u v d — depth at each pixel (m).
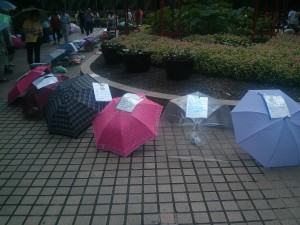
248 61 6.30
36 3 15.83
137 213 3.18
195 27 11.18
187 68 6.29
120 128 4.10
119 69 7.64
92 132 5.00
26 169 4.01
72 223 3.06
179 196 3.44
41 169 4.00
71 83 4.98
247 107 4.10
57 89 4.97
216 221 3.07
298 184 3.65
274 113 3.85
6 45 9.42
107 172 3.90
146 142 4.64
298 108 3.99
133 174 3.85
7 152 4.45
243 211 3.21
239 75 6.30
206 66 6.63
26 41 9.20
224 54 6.98
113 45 8.08
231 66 6.37
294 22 17.58
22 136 4.95
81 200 3.39
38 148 4.55
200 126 4.85
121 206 3.29
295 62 6.37
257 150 3.80
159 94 5.67
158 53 7.45
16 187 3.64
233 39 9.67
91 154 4.34
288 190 3.54
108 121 4.20
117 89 6.07
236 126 4.11
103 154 4.33
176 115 4.82
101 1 39.97
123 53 7.30
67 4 42.97
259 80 6.18
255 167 4.00
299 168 3.98
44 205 3.32
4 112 5.99
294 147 3.70
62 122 4.65
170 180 3.72
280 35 11.60
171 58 6.35
